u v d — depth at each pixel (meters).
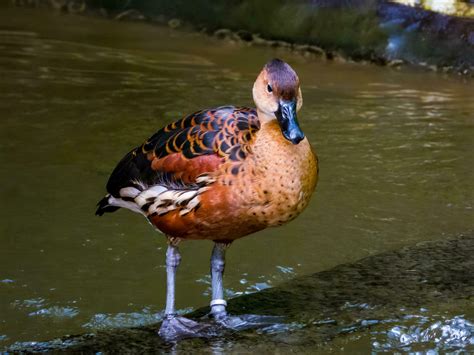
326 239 11.45
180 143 8.52
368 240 11.41
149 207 8.80
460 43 19.50
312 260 10.87
